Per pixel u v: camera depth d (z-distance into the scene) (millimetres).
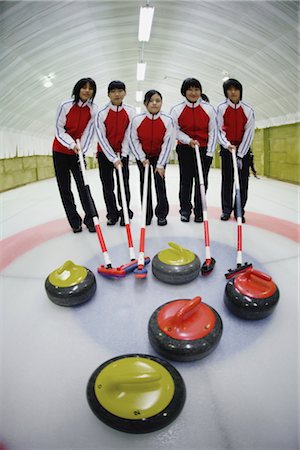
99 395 1006
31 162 8016
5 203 4719
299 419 1000
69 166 2711
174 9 5117
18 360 1279
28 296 1780
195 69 8117
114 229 2930
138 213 3625
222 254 2285
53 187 6855
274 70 5605
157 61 8430
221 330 1315
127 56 7719
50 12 4316
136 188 6141
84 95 2438
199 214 3057
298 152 5801
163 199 2930
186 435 948
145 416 939
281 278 1929
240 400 1070
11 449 915
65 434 961
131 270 1985
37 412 1039
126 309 1633
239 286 1577
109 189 2932
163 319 1341
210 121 2756
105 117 2656
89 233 2842
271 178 7043
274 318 1538
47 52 5508
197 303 1335
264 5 4129
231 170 2977
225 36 5527
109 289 1824
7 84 5504
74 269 1763
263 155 7352
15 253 2396
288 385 1132
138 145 2752
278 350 1312
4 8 3725
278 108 6363
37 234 2867
